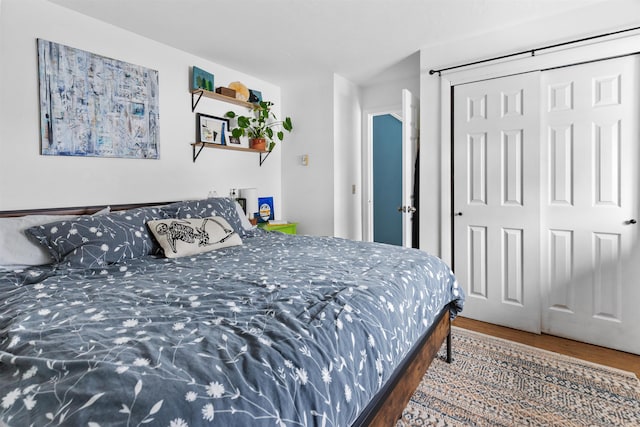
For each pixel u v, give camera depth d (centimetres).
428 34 263
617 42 212
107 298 121
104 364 71
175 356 76
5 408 62
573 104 230
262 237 263
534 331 250
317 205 372
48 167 214
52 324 97
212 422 62
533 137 244
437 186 288
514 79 249
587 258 231
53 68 214
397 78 372
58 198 219
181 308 110
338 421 85
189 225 211
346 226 383
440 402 166
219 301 115
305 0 215
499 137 258
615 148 218
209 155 316
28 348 82
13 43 198
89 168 234
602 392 174
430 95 287
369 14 232
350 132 387
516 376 189
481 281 272
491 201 264
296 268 160
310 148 375
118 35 247
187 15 232
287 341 88
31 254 165
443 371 194
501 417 155
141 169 264
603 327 227
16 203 202
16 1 199
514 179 254
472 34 262
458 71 272
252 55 304
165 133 279
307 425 76
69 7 219
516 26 246
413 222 328
